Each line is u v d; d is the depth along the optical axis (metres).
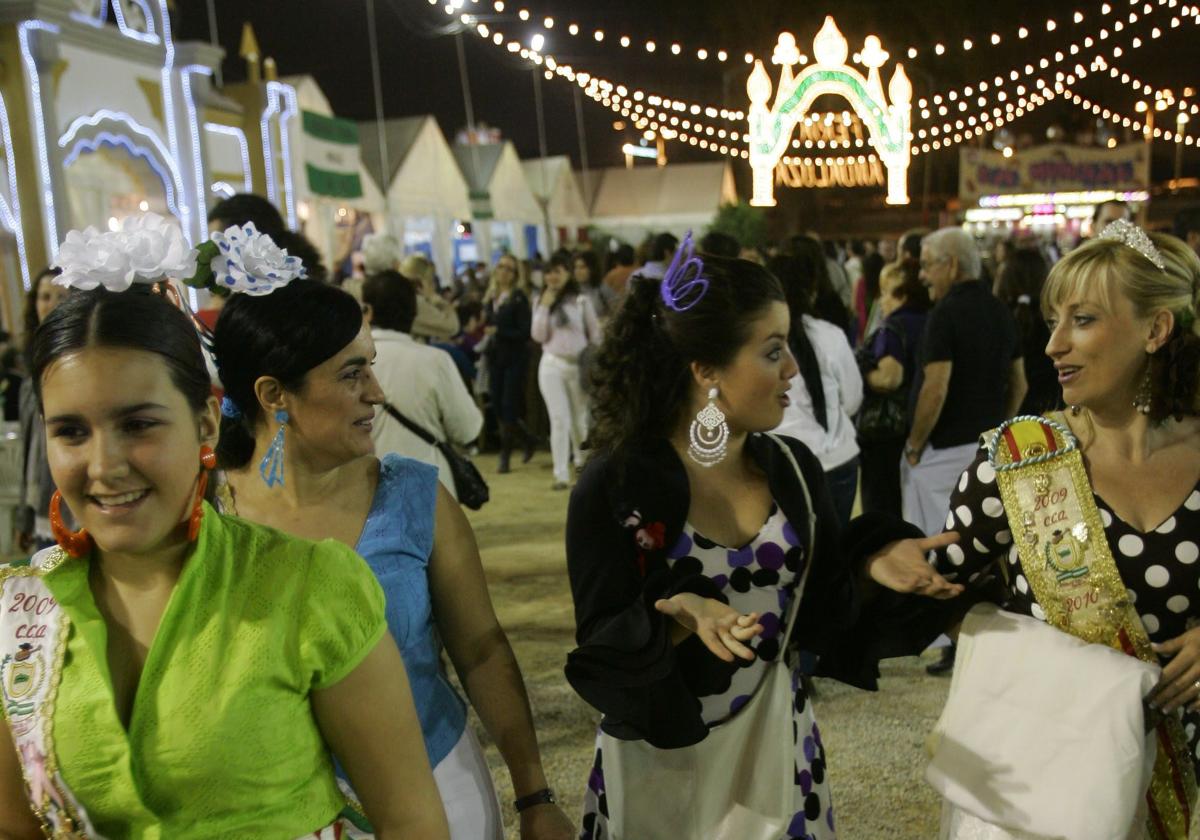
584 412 8.61
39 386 1.25
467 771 1.94
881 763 3.74
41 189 8.43
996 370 4.48
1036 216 21.66
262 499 1.94
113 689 1.27
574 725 4.16
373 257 5.54
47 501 3.78
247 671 1.27
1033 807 1.82
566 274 8.45
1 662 1.28
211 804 1.26
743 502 2.07
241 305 1.87
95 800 1.27
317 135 13.28
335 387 1.87
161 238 1.31
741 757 1.98
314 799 1.36
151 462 1.24
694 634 1.98
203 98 10.56
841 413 3.97
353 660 1.34
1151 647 1.88
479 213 18.66
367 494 1.97
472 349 11.20
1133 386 1.89
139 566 1.31
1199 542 1.85
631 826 1.99
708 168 24.80
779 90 10.06
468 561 2.02
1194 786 1.90
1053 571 1.92
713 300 1.96
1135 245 1.86
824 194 26.53
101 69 9.17
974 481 2.01
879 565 1.99
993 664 1.94
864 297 10.13
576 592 2.01
